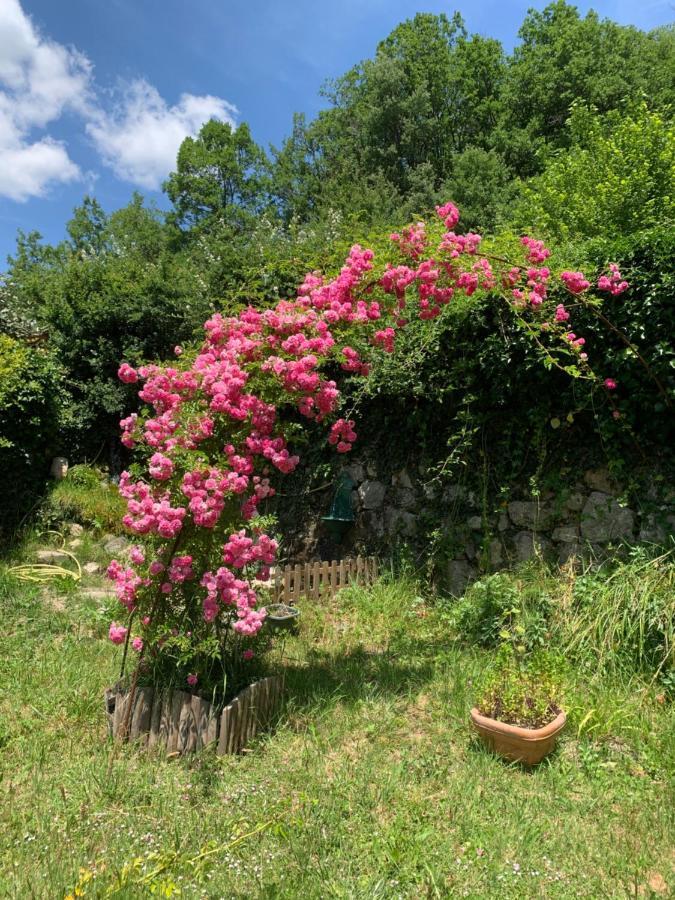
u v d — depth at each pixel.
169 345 11.97
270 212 23.17
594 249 5.00
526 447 5.50
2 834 2.60
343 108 26.95
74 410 10.98
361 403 7.02
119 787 2.95
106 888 2.20
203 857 2.44
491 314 5.45
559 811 2.88
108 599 3.95
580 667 4.11
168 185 29.72
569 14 22.72
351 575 6.30
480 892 2.33
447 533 5.97
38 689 3.96
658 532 4.64
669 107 16.28
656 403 4.57
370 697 3.93
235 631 3.46
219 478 3.29
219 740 3.24
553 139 21.03
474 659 4.48
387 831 2.65
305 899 2.25
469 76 24.09
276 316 3.79
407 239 4.34
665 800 2.92
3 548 7.43
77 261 12.29
